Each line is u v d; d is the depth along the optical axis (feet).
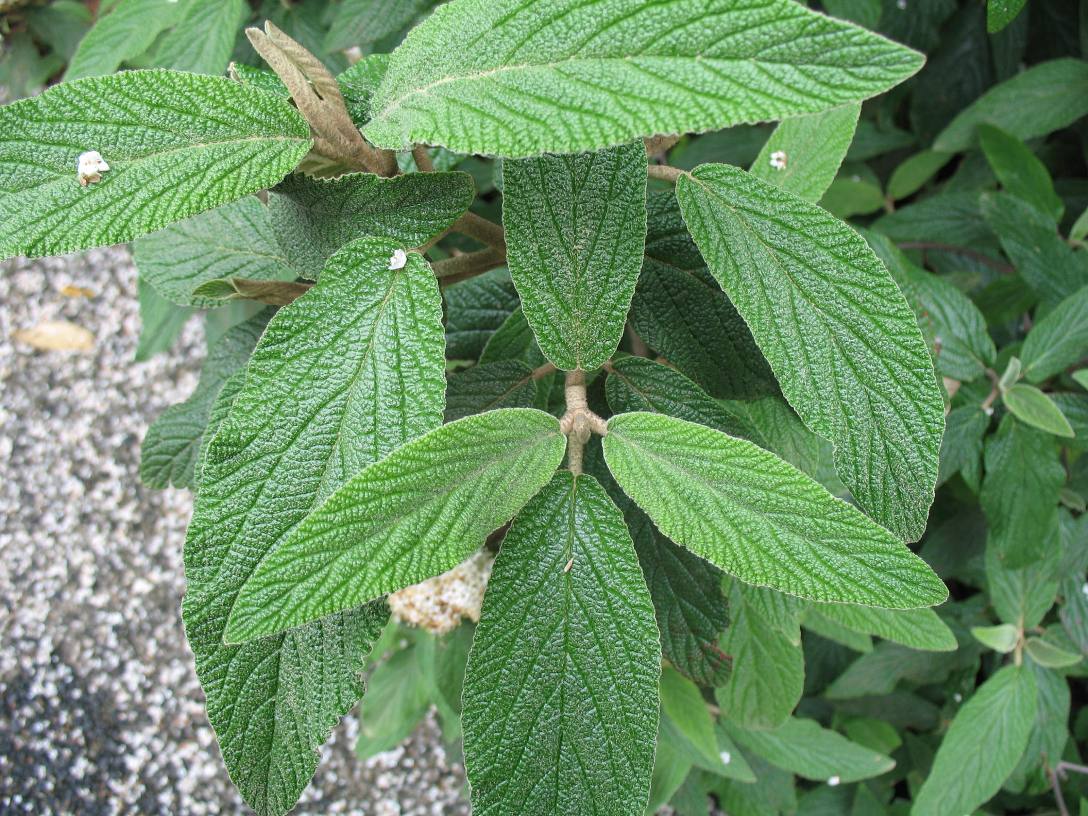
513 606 1.16
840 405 1.20
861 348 1.20
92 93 1.10
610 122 1.01
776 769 2.83
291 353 1.13
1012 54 2.88
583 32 1.04
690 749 2.30
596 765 1.16
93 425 4.18
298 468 1.12
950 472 2.11
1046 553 2.24
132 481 4.09
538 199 1.21
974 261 2.90
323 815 3.58
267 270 1.51
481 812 1.15
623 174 1.22
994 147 2.63
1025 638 2.30
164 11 1.91
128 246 4.41
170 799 3.63
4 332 4.30
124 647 3.86
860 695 2.78
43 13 3.32
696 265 1.39
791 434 1.54
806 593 1.11
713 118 0.98
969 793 2.17
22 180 1.08
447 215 1.23
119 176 1.10
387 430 1.12
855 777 2.48
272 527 1.12
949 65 2.94
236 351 1.51
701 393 1.33
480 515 1.13
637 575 1.16
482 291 1.61
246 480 1.12
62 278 4.37
